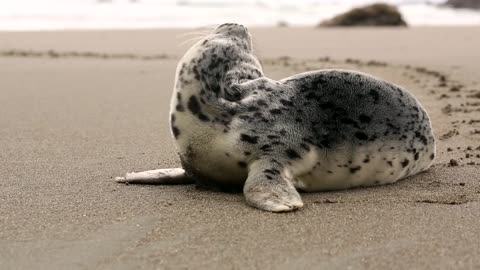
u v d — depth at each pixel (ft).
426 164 11.82
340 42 29.25
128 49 25.41
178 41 28.32
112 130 13.96
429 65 20.79
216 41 11.34
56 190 11.31
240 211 10.63
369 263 9.67
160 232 10.20
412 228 10.27
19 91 16.55
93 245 9.96
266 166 10.93
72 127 14.08
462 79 17.93
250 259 9.73
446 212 10.63
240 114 11.09
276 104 11.21
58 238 10.10
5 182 11.57
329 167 11.23
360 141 11.30
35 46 25.59
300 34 33.60
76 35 30.17
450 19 53.01
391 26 43.04
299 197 10.71
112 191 11.27
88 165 12.26
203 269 9.59
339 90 11.41
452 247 9.93
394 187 11.41
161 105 15.62
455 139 13.25
